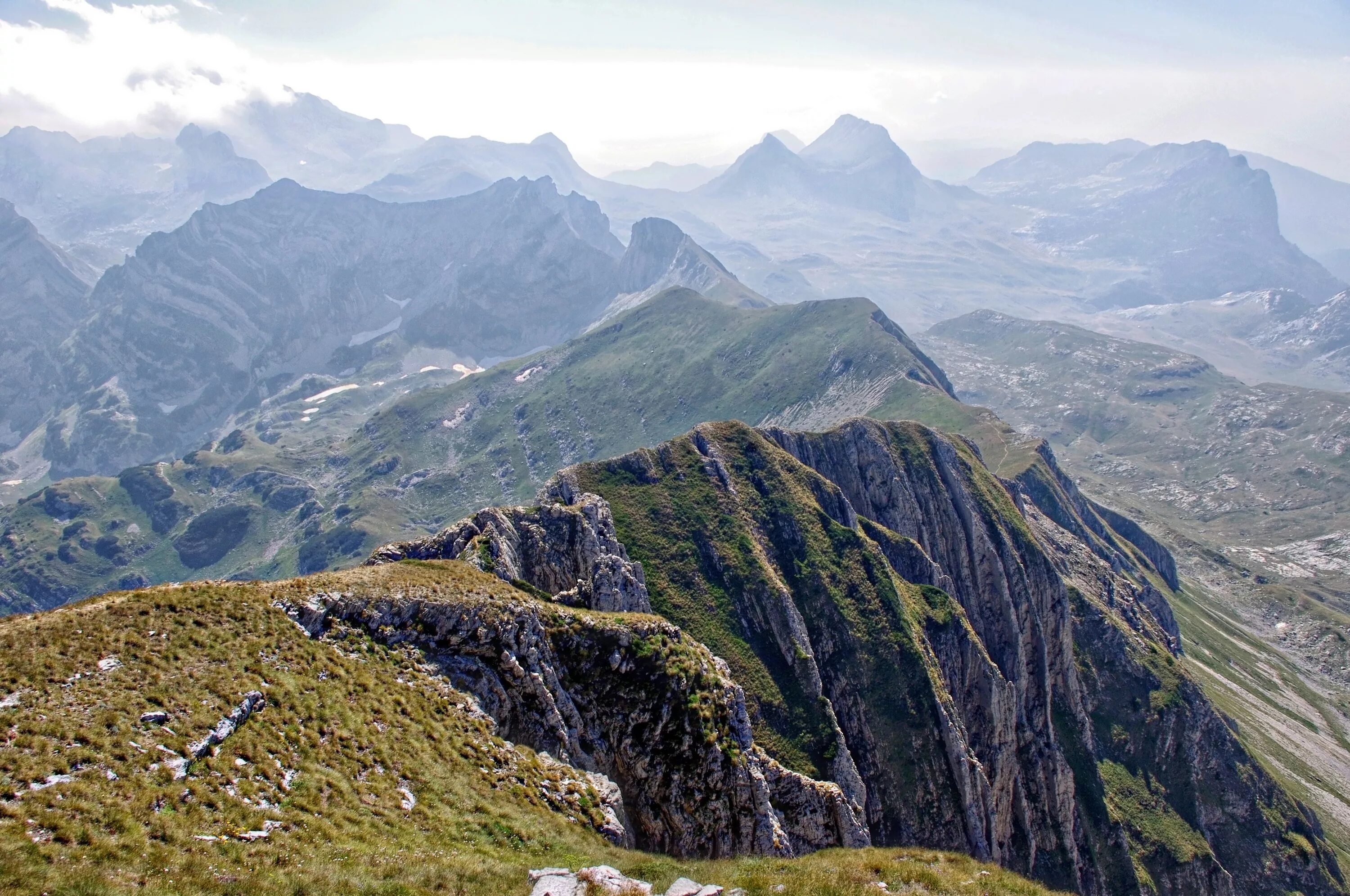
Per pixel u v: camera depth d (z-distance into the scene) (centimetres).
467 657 7244
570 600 11138
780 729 14138
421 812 5075
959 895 4194
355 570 7856
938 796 14888
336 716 5594
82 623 5369
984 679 18012
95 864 3372
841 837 8994
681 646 8812
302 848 4103
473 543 11212
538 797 6050
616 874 4184
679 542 17425
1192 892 19175
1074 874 17750
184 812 4038
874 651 16500
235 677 5362
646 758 7844
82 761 4066
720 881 4300
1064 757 19900
